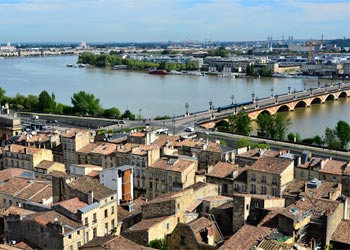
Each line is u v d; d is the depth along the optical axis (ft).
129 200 635.66
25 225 472.44
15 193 598.34
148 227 451.53
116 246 400.06
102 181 628.69
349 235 404.98
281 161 633.20
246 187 638.53
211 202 499.51
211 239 431.43
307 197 463.42
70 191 538.47
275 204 471.21
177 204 479.00
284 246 368.68
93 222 506.07
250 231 400.26
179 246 437.17
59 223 460.14
